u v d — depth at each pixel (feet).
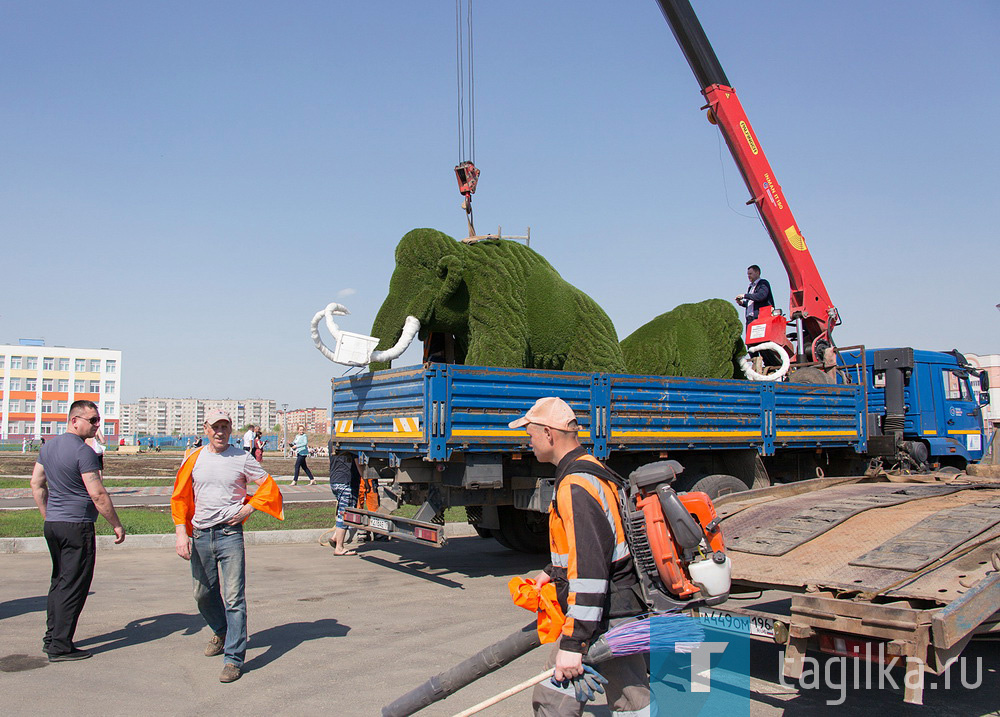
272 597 24.50
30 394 282.56
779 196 39.96
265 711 14.70
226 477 17.11
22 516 39.37
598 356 31.01
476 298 30.68
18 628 20.13
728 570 10.57
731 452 32.09
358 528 28.68
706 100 39.01
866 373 39.22
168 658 17.92
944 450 39.83
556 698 10.03
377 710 14.75
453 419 24.04
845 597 13.56
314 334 28.71
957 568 13.69
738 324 37.70
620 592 10.13
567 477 10.06
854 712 14.80
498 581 27.25
